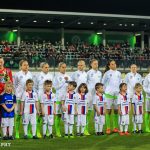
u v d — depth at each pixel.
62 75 13.14
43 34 46.50
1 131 12.81
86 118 12.75
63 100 12.82
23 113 12.05
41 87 13.20
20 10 37.72
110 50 42.91
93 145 10.84
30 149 10.26
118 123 13.31
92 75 13.98
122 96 12.88
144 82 13.72
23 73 12.79
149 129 13.51
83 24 45.09
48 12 38.59
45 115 12.25
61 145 10.83
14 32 45.66
